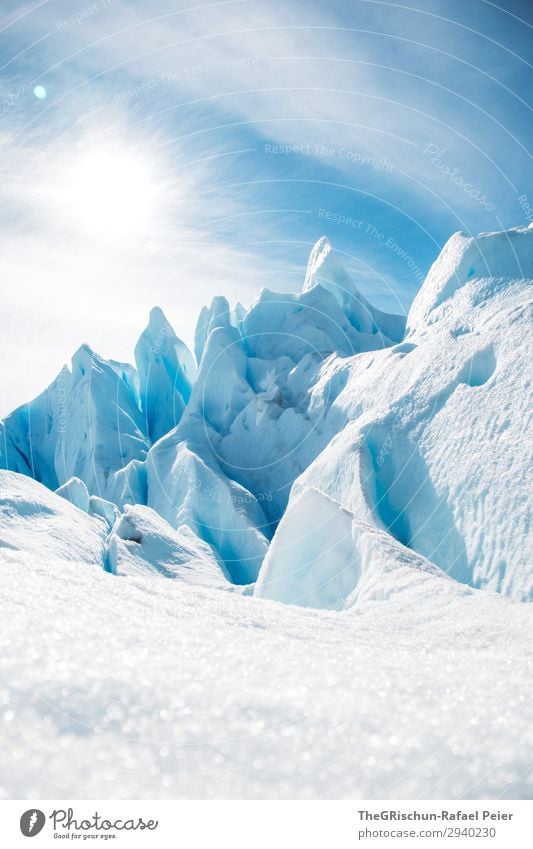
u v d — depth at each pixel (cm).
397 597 682
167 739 143
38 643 191
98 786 125
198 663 206
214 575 1095
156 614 331
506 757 148
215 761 137
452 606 616
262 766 138
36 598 280
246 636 307
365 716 166
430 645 440
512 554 975
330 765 140
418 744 151
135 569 1034
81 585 385
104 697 158
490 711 177
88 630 228
